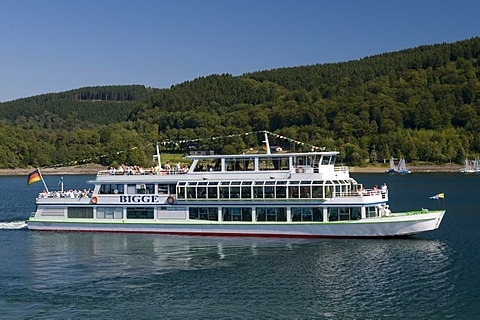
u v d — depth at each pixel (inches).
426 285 2427.4
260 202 3289.9
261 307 2191.2
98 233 3580.2
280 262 2780.5
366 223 3181.6
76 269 2758.4
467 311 2139.5
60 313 2182.6
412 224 3169.3
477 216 4606.3
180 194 3420.3
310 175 3240.7
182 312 2160.4
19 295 2381.9
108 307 2231.8
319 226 3228.3
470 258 2866.6
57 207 3703.3
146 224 3496.6
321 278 2522.1
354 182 3361.2
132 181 3528.5
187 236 3410.4
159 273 2652.6
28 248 3216.0
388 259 2824.8
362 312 2135.8
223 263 2785.4
